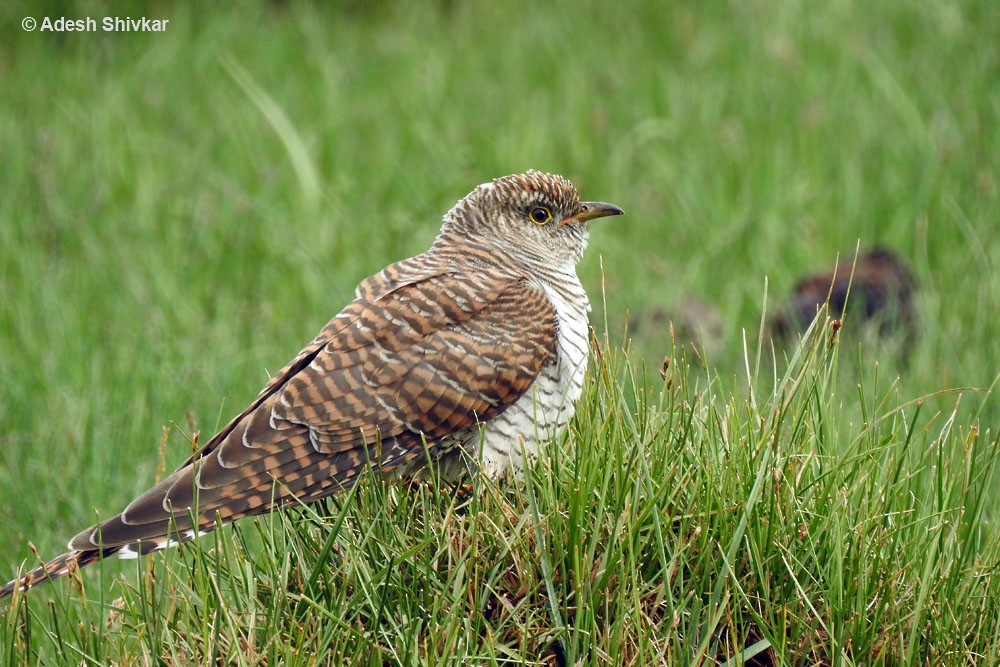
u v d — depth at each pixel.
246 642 6.87
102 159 17.45
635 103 18.97
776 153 16.98
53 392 12.01
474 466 8.04
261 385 12.23
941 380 11.64
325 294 14.11
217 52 20.72
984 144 16.44
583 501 6.97
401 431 7.65
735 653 6.74
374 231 15.52
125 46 21.16
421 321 7.81
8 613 7.66
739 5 22.06
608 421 7.43
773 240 15.15
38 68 20.30
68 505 10.37
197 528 6.96
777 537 7.07
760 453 7.25
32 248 15.30
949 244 14.90
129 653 7.23
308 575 7.33
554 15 22.45
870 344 12.62
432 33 22.23
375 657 6.70
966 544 7.57
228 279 14.81
